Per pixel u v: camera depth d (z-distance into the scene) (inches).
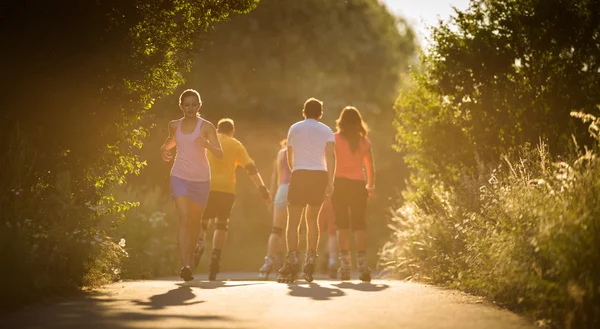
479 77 927.7
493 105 916.0
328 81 2244.1
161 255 1311.5
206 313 478.6
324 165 841.5
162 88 774.5
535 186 634.8
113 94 720.3
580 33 866.1
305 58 2217.0
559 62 878.4
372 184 935.0
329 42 2274.9
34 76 665.0
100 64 678.5
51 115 684.1
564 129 853.8
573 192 543.5
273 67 2148.1
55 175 688.4
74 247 622.5
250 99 2134.6
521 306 529.0
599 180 537.0
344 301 561.0
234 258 2034.9
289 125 2154.3
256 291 638.5
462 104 949.2
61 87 678.5
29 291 528.1
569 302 450.6
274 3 2202.3
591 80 861.2
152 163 1835.6
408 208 1004.6
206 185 796.6
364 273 895.1
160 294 602.5
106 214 755.4
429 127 1003.3
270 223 2185.0
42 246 576.4
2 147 631.2
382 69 2409.0
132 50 722.2
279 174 1096.8
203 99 2076.8
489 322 458.0
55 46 665.0
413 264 903.7
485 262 630.5
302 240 1818.4
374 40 2437.3
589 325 433.7
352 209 909.2
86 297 573.0
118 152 751.7
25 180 605.0
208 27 795.4
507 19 907.4
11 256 519.5
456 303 559.5
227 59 2110.0
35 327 414.3
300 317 463.8
